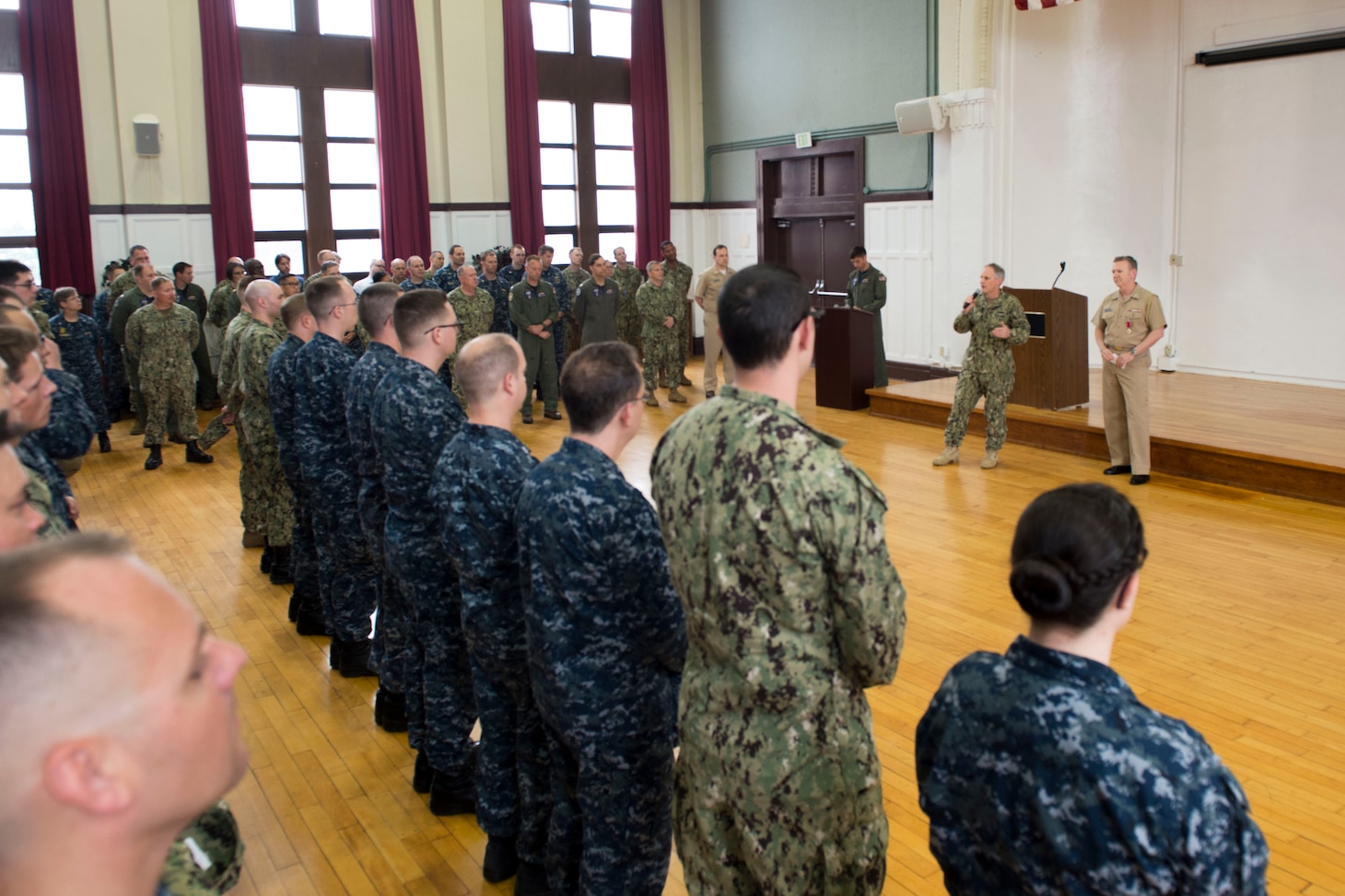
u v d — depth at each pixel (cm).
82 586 64
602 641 192
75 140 946
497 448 222
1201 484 601
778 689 151
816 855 157
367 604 376
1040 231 927
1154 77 855
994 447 659
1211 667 359
